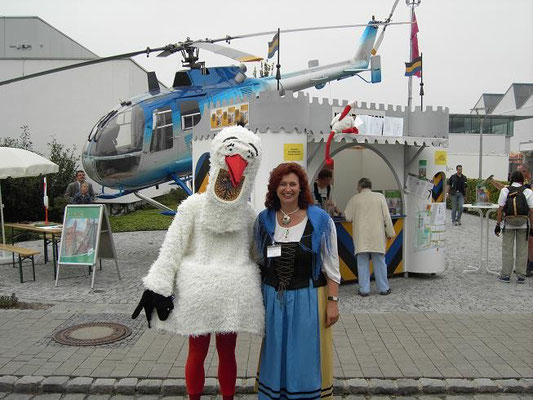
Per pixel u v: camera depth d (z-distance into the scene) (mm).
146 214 20781
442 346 5504
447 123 8836
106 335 5812
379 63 14547
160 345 5512
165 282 3457
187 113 11445
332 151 8070
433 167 8672
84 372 4832
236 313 3443
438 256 8836
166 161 11328
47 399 4488
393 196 8859
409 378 4754
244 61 10508
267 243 3619
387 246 8773
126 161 11000
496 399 4508
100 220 8336
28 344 5539
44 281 8867
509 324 6242
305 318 3537
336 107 8117
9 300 7125
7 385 4617
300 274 3590
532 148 44438
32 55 26266
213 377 4727
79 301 7473
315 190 8383
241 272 3512
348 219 7812
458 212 17781
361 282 7762
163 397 4547
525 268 8633
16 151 10125
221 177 3480
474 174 30938
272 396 3543
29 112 21656
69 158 20156
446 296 7777
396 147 8727
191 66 12492
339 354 5281
